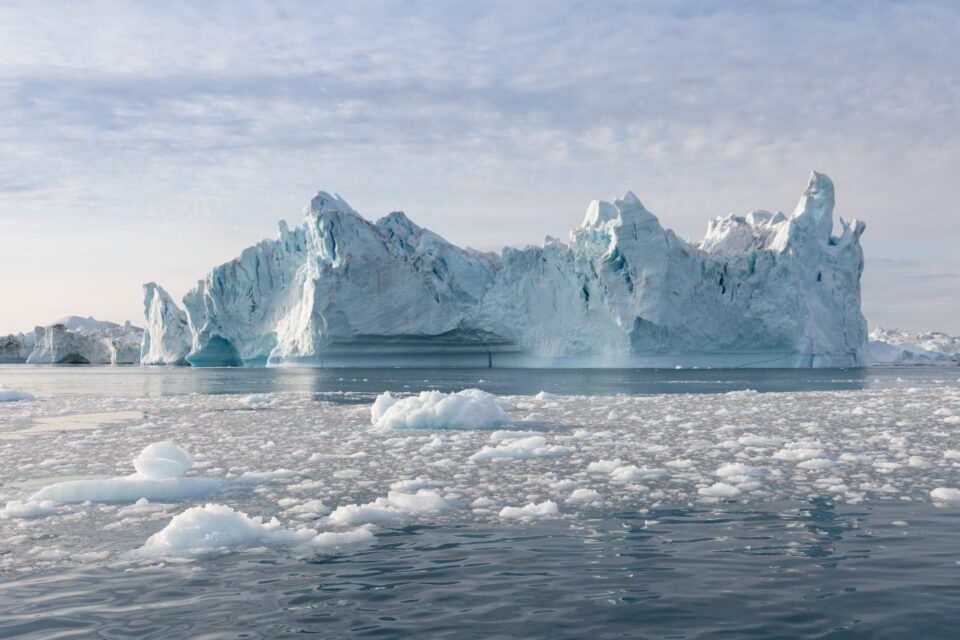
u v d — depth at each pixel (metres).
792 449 12.87
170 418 20.25
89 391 35.31
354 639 4.75
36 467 11.80
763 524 7.64
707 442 14.00
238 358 70.50
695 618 5.04
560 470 11.09
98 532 7.60
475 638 4.74
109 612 5.29
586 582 5.83
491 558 6.52
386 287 61.41
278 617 5.15
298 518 8.19
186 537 7.00
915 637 4.67
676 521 7.80
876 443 13.71
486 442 14.45
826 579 5.83
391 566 6.32
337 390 34.38
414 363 64.38
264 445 14.26
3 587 5.86
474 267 63.44
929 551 6.56
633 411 20.92
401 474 10.88
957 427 16.33
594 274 56.75
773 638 4.69
